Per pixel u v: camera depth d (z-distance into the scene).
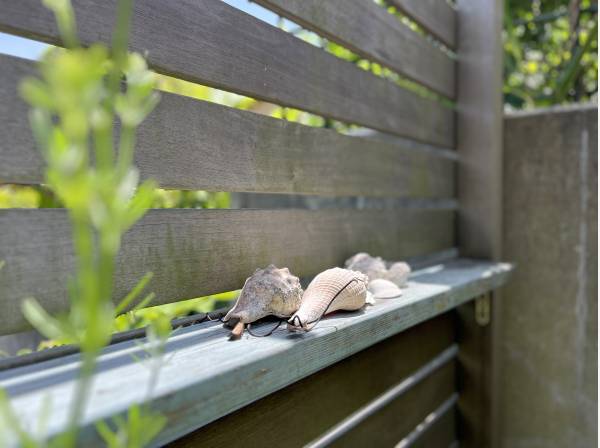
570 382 1.13
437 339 1.05
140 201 0.24
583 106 1.11
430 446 1.03
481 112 1.14
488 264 1.08
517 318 1.18
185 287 0.55
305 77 0.72
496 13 1.12
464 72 1.16
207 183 0.57
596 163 1.09
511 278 1.19
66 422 0.31
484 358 1.12
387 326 0.64
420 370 1.00
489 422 1.13
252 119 0.63
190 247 0.56
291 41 0.69
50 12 0.44
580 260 1.11
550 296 1.15
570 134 1.12
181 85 1.24
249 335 0.53
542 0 1.54
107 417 0.33
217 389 0.41
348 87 0.81
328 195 0.77
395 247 0.95
